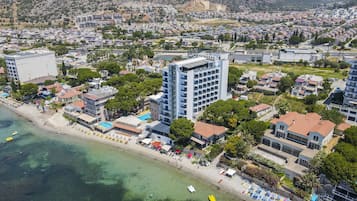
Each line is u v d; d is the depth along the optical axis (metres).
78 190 93.56
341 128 108.81
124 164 107.06
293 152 99.69
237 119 120.94
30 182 98.56
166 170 101.69
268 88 171.88
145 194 89.88
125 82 180.75
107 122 139.12
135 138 125.56
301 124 104.75
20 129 141.50
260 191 86.19
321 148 95.00
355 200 74.94
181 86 121.50
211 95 136.50
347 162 78.81
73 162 110.25
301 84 166.38
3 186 96.88
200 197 87.06
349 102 133.38
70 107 151.12
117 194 90.62
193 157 107.88
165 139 118.31
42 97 181.50
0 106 174.75
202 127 116.88
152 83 163.12
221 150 107.62
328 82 175.25
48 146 123.50
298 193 80.75
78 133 134.12
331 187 82.38
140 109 153.75
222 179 93.81
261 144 108.62
